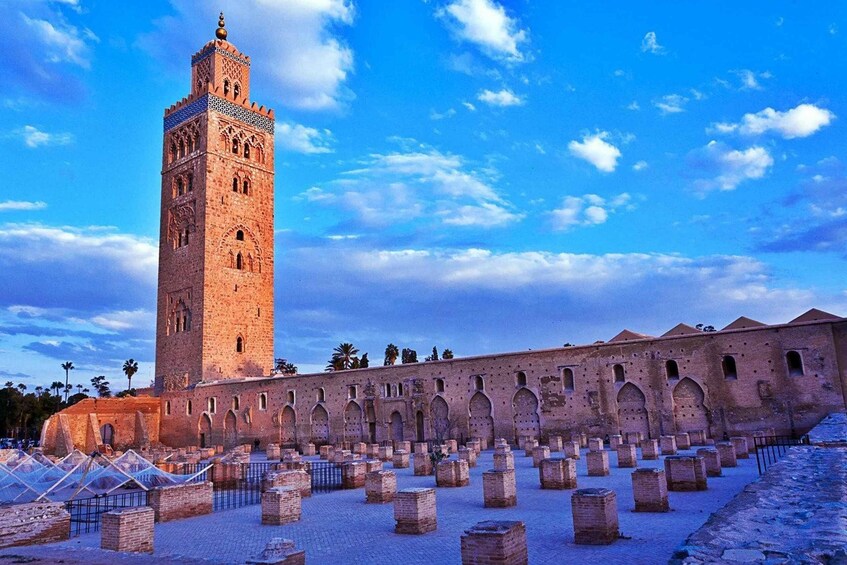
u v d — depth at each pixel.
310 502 25.20
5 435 128.62
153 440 75.50
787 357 40.25
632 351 45.94
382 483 24.06
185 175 80.25
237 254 78.50
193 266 76.31
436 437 54.25
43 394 136.38
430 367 56.09
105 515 16.39
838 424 27.62
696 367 43.19
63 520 17.91
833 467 14.00
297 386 65.44
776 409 39.97
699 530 9.00
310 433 63.56
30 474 31.33
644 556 13.23
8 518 16.41
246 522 21.12
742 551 7.83
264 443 66.75
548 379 49.38
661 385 44.38
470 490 26.09
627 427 45.66
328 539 17.09
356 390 60.88
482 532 11.96
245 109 82.38
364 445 49.44
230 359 75.62
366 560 14.31
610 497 14.95
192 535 19.00
